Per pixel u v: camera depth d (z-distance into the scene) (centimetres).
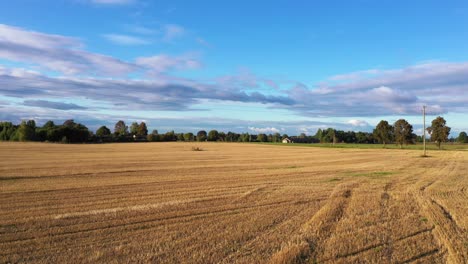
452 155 5500
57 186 1841
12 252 788
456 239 881
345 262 730
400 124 9175
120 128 17362
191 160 4022
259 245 833
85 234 931
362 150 7475
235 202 1385
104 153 5403
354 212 1202
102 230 969
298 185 1883
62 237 903
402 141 9194
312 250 803
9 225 1023
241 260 733
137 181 2061
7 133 10756
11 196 1534
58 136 10600
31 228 989
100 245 838
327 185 1884
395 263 727
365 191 1673
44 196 1536
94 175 2392
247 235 916
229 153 5875
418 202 1389
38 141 10288
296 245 822
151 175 2411
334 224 1037
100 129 15088
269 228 992
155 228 990
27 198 1484
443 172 2691
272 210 1231
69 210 1233
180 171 2706
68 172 2545
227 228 987
